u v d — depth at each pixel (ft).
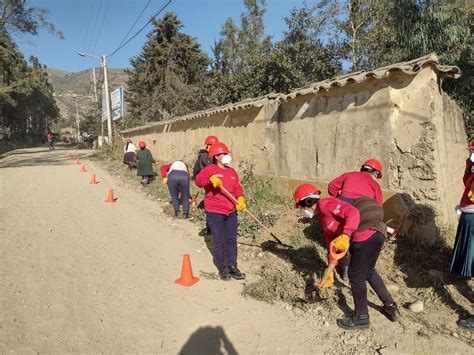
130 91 124.06
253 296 15.19
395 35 27.94
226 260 18.01
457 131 20.62
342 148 21.39
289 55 54.54
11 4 77.05
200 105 111.75
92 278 16.83
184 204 27.81
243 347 11.90
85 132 174.60
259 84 56.13
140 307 14.28
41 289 15.58
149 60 116.98
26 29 80.64
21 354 11.21
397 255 16.97
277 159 27.40
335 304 14.25
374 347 11.77
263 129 28.89
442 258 16.37
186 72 117.91
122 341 12.08
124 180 47.93
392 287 14.98
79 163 72.49
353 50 49.90
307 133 24.16
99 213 29.60
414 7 26.11
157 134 59.11
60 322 13.07
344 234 11.60
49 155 100.42
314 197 13.12
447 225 17.43
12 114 169.07
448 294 14.29
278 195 26.81
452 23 24.80
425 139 17.22
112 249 20.83
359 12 50.29
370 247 12.05
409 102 17.79
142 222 26.81
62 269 17.81
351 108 20.68
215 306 14.42
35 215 28.48
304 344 12.08
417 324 12.78
